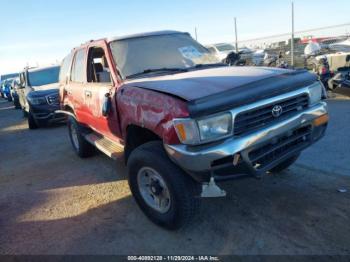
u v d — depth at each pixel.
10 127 11.75
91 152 6.23
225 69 3.92
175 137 2.92
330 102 8.91
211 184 2.94
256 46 19.02
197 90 3.06
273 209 3.67
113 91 4.02
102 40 4.64
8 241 3.64
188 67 4.36
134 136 3.81
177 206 3.17
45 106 9.95
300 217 3.46
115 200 4.34
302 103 3.49
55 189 4.98
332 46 14.28
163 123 3.04
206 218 3.63
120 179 5.06
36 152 7.42
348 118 6.96
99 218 3.92
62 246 3.44
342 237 3.08
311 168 4.61
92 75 5.12
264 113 3.10
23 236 3.71
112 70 4.22
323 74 9.63
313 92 3.61
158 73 4.13
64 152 7.04
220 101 2.87
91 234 3.59
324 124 3.71
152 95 3.22
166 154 3.19
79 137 6.02
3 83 27.00
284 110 3.28
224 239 3.24
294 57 13.55
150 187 3.49
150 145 3.38
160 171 3.19
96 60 4.98
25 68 12.52
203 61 4.58
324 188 4.01
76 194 4.69
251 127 3.04
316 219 3.39
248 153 2.95
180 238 3.33
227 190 4.20
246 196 4.01
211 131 2.84
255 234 3.26
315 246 2.99
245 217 3.57
